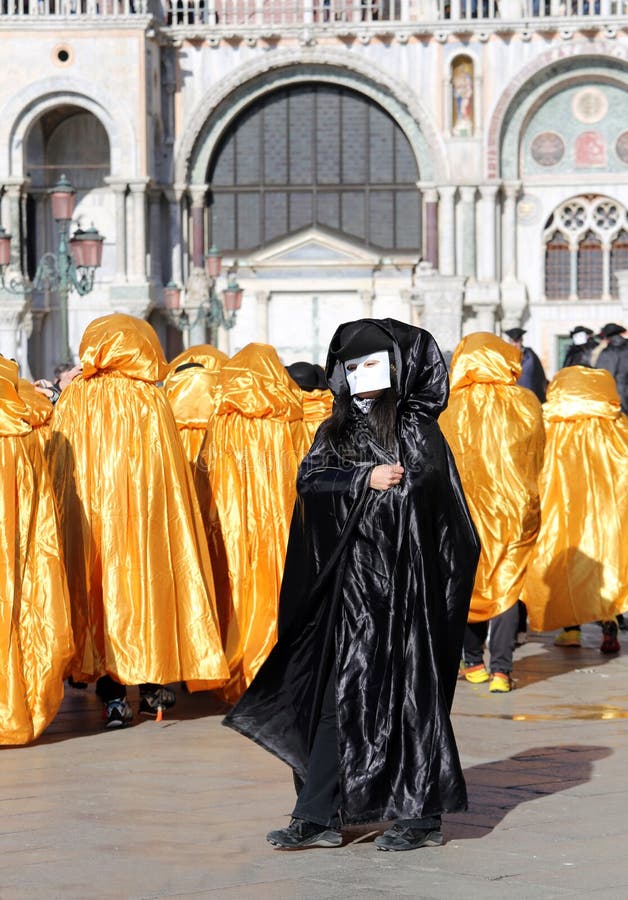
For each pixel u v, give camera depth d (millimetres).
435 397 11375
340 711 10859
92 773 14023
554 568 21938
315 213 70938
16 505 15633
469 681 19672
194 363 21859
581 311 69938
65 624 15742
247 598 18328
